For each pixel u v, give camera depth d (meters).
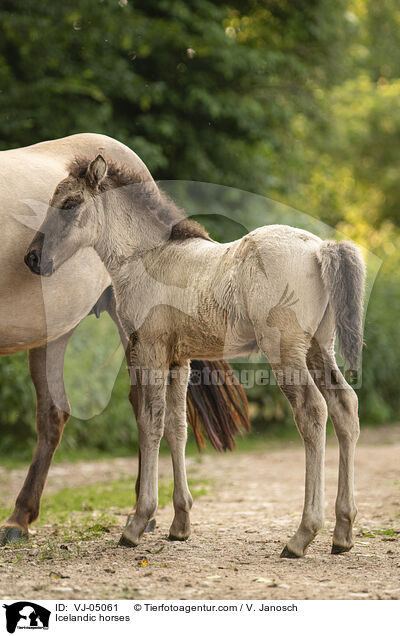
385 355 22.86
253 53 22.05
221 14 22.27
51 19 20.28
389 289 24.64
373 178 39.75
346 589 5.67
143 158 19.94
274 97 23.39
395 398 23.59
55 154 8.34
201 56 22.00
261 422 21.11
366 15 36.81
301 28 24.61
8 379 16.81
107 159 7.51
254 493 12.02
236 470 15.19
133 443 19.16
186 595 5.54
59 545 7.61
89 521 9.38
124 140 20.23
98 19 20.53
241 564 6.57
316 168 27.25
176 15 21.64
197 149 21.66
